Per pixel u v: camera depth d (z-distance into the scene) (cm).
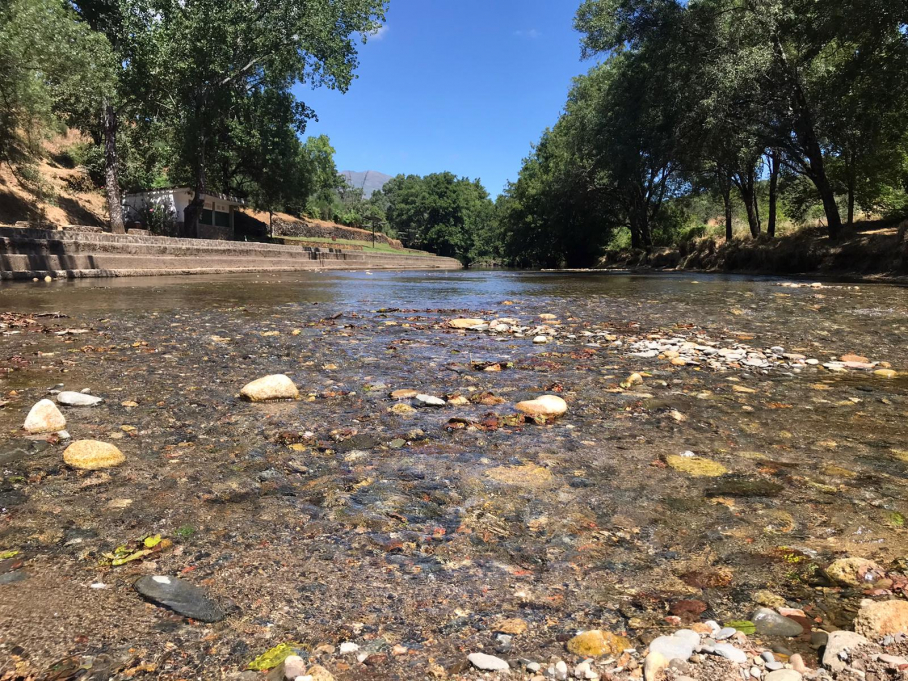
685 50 2630
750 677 129
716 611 159
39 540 193
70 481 243
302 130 3525
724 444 300
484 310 986
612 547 195
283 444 296
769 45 2258
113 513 214
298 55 2973
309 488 241
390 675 134
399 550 192
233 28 2688
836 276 2003
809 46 2241
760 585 171
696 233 4094
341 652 142
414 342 634
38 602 159
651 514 219
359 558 187
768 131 2469
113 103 2573
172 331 687
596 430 324
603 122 3397
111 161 2642
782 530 205
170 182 3959
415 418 346
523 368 497
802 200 3272
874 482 247
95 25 2577
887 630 143
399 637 149
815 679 129
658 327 769
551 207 5119
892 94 1952
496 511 221
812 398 396
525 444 300
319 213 7088
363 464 270
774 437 311
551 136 5841
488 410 365
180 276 2162
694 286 1616
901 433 317
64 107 2556
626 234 6266
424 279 2234
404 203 10556
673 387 429
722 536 202
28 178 2448
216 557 185
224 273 2581
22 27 1720
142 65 2544
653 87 2859
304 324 774
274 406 369
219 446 292
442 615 158
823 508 222
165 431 314
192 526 206
